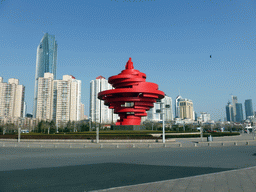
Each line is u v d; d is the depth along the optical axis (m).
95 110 168.50
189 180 10.15
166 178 11.07
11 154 23.45
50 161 17.66
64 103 141.88
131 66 63.06
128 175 11.85
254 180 10.14
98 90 170.12
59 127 113.38
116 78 59.50
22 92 158.12
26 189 9.19
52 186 9.65
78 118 158.62
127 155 21.67
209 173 11.98
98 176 11.66
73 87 146.12
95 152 25.16
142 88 58.12
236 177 10.69
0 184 10.05
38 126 101.19
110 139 41.28
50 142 42.22
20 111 154.50
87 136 44.47
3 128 103.00
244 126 158.88
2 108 146.50
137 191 8.48
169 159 18.28
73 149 29.61
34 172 12.88
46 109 142.12
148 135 43.59
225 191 8.52
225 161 16.75
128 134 45.88
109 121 155.75
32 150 28.33
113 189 8.78
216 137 57.25
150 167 14.39
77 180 10.76
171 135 50.66
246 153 22.17
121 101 61.41
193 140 46.25
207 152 23.61
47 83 145.38
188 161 16.98
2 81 152.88
